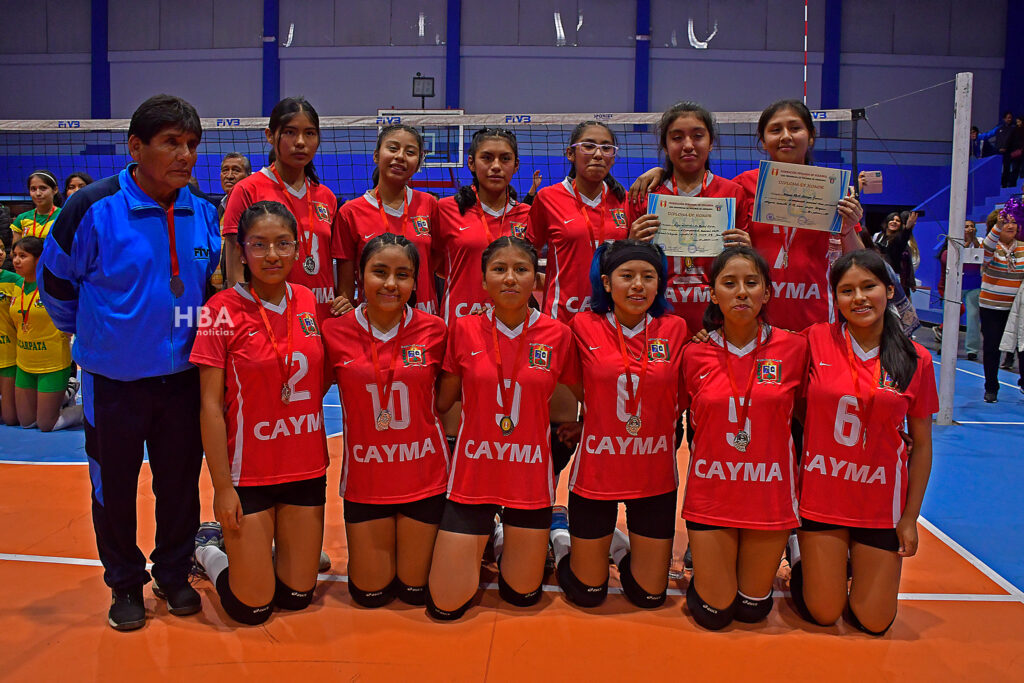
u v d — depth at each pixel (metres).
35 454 5.56
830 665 2.72
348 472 3.14
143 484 4.91
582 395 3.35
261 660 2.69
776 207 3.42
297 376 2.98
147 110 2.75
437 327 3.24
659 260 3.14
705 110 3.57
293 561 3.06
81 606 3.12
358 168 16.06
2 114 17.94
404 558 3.16
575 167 3.81
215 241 3.13
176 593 3.06
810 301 3.55
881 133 17.09
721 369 3.08
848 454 2.95
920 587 3.44
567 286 3.76
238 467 2.93
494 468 3.10
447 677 2.58
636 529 3.16
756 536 3.00
